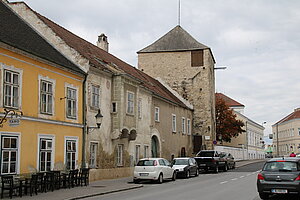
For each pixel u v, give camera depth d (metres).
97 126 22.72
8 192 16.19
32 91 18.30
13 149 16.81
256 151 87.44
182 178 28.20
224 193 17.33
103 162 24.66
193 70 46.59
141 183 23.72
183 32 48.75
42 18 25.41
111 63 27.83
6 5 23.77
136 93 28.25
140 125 30.70
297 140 100.69
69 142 21.16
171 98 40.34
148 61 47.97
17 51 17.22
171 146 38.19
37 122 18.50
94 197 16.38
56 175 18.62
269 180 14.90
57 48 23.36
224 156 37.53
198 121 45.94
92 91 23.61
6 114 15.55
